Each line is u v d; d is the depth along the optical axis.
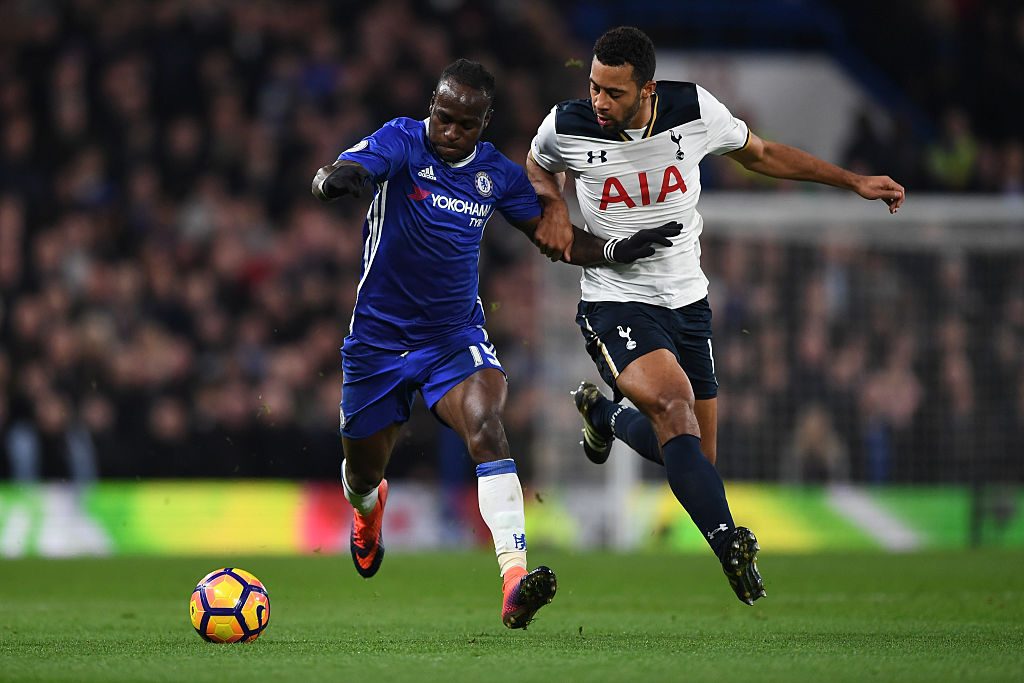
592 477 51.16
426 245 20.25
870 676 14.93
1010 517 50.19
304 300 55.81
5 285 55.78
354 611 25.92
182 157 61.78
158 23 65.56
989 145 72.12
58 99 63.44
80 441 51.47
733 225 52.56
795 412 53.03
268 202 60.94
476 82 19.61
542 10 70.56
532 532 49.12
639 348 21.39
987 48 73.44
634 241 21.12
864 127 64.94
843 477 52.81
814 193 63.06
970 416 52.84
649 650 17.91
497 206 21.02
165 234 59.06
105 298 55.31
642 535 48.41
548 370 51.22
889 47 75.62
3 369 52.28
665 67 72.50
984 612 24.98
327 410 53.56
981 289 53.09
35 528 46.62
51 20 65.38
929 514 49.88
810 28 74.69
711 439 23.44
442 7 67.44
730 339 53.16
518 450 54.59
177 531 47.44
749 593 18.81
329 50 65.50
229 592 18.92
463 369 20.55
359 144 19.62
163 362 52.94
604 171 21.58
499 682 14.47
